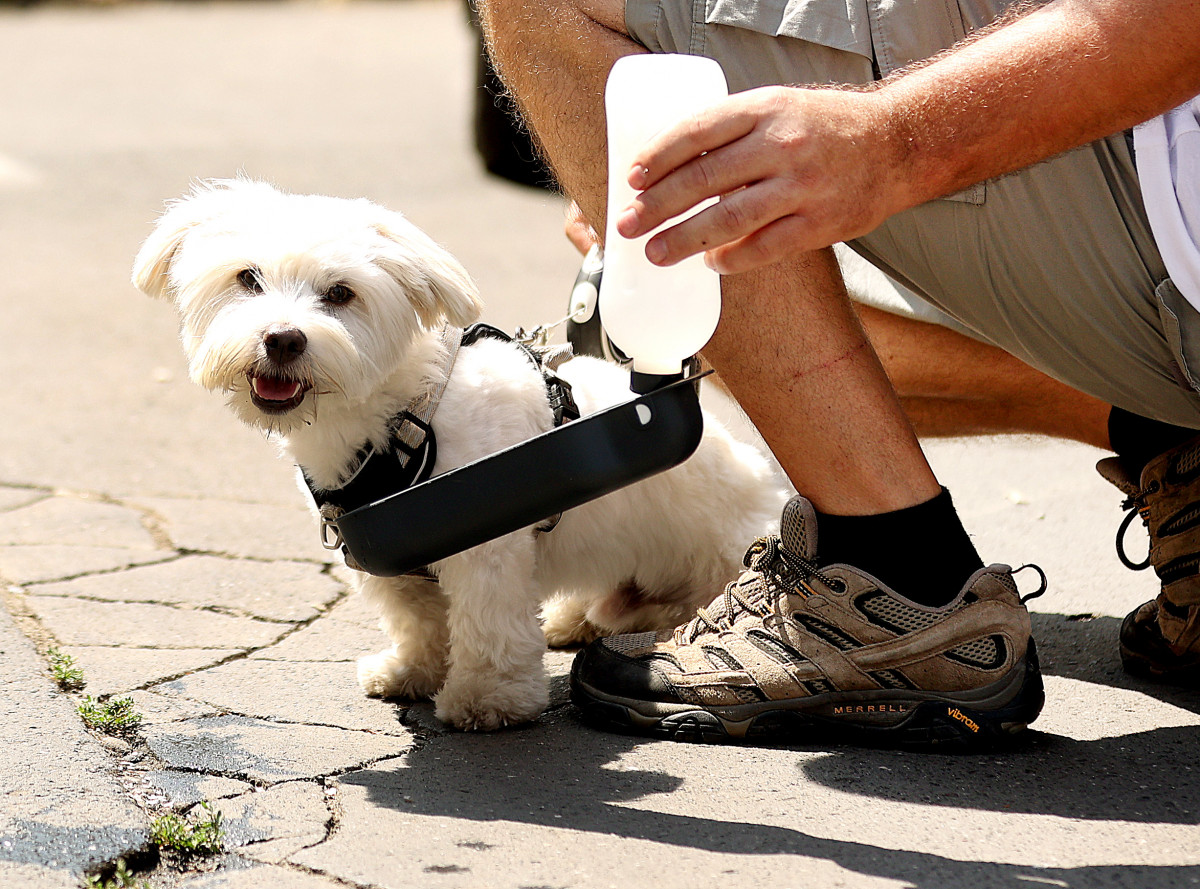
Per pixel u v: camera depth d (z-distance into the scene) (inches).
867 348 76.2
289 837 67.1
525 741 82.4
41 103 446.3
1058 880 61.5
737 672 80.8
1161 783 73.0
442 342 91.6
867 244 81.9
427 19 829.2
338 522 73.5
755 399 76.2
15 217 287.9
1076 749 78.2
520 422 88.5
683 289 64.1
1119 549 92.4
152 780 74.1
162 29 734.5
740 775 75.4
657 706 82.4
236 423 166.4
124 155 351.3
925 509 77.3
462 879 62.1
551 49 79.4
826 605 78.8
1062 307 77.9
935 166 63.6
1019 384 100.0
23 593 107.5
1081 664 93.0
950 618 77.4
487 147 324.5
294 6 913.5
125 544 121.7
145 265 94.3
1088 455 151.0
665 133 59.8
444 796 72.6
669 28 79.7
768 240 61.4
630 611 106.9
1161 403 81.7
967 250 78.1
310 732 82.8
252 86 504.1
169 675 91.7
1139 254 74.5
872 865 63.2
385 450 85.8
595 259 102.5
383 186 314.3
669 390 66.7
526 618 86.7
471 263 242.2
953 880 61.6
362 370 83.5
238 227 89.9
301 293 86.0
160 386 182.2
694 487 99.3
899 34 76.7
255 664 95.2
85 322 214.7
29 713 81.5
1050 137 65.0
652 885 61.3
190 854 65.4
